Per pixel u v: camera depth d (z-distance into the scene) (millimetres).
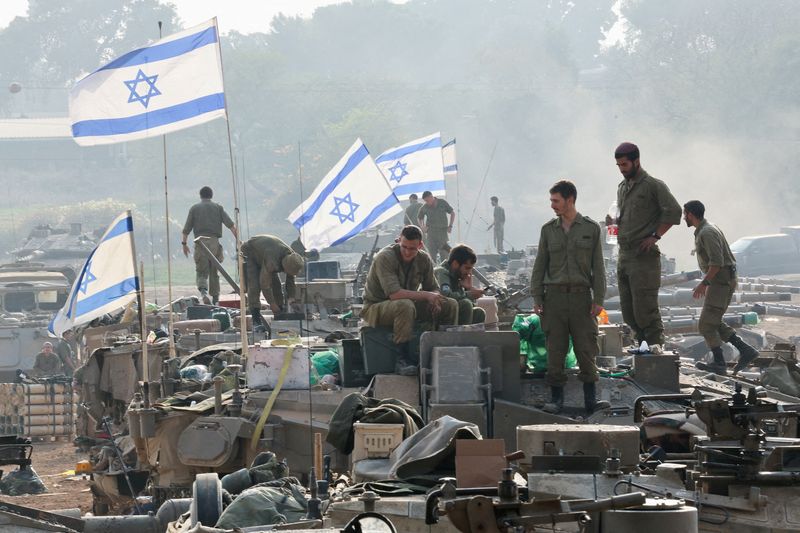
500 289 38000
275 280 41031
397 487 15844
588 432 15781
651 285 28094
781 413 14531
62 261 100312
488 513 9836
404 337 26969
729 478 13797
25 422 57625
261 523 16812
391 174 61438
